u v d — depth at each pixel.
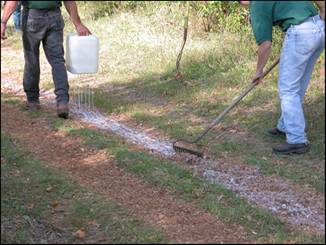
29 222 4.97
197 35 10.33
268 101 7.57
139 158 6.03
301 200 5.41
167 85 8.41
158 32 10.66
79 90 8.41
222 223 5.01
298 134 6.26
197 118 7.33
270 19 5.96
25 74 7.46
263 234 4.87
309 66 6.30
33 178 5.65
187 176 5.74
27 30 7.19
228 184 5.68
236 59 8.91
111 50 10.19
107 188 5.56
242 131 6.90
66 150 6.37
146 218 5.07
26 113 7.43
